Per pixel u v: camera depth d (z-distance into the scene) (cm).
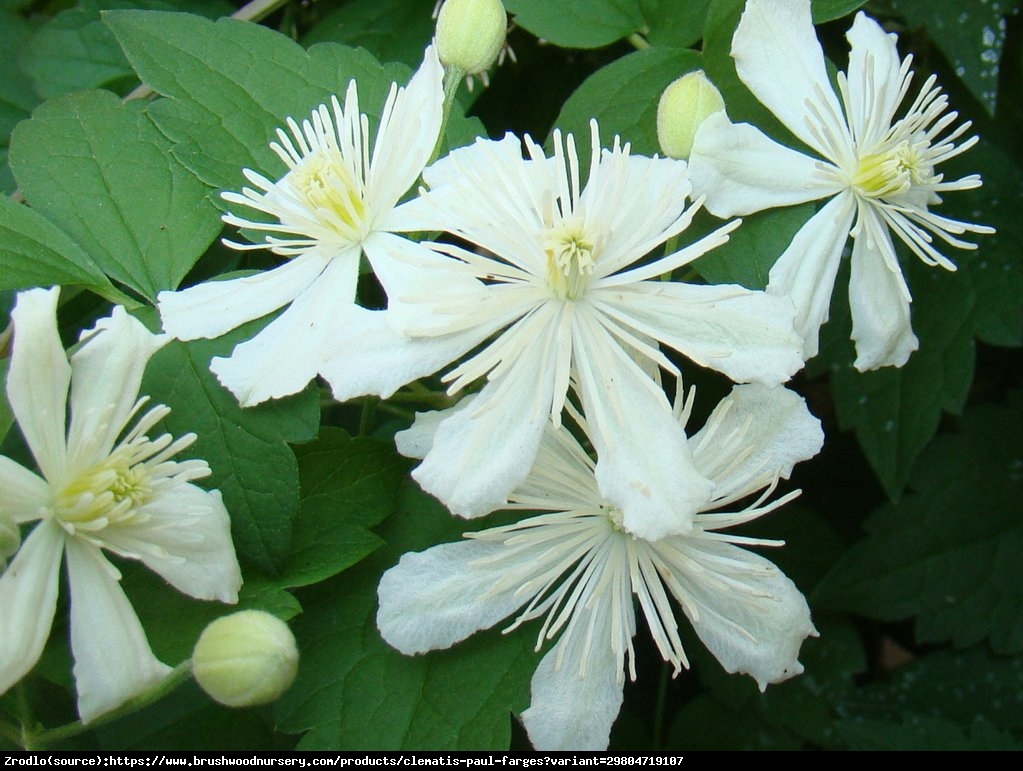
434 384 21
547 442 18
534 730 18
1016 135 24
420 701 18
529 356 18
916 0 23
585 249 18
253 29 21
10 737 18
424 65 19
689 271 20
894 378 23
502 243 18
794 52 20
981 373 26
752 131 19
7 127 23
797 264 19
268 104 20
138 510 18
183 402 18
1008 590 24
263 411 18
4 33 24
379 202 19
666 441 17
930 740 24
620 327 18
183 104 20
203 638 17
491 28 20
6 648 17
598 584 18
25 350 17
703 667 25
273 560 18
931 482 25
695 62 21
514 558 18
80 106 20
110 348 18
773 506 18
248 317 19
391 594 18
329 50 21
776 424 18
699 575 18
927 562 24
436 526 19
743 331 18
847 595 24
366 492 19
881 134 20
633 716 26
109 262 19
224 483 18
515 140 19
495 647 19
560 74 24
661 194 18
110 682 17
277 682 17
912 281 24
